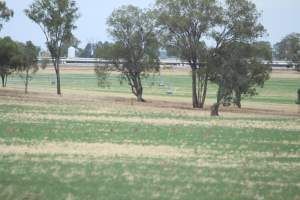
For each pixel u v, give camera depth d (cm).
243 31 10125
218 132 5300
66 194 2442
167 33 10738
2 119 5888
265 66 10088
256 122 6775
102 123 5869
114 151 3822
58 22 11669
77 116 6662
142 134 4925
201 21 10319
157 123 6112
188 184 2709
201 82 10700
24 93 11162
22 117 6216
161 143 4350
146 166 3184
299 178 2933
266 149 4141
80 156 3525
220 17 10194
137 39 11681
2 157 3375
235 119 7244
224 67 9081
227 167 3244
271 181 2848
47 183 2645
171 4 10619
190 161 3444
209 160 3516
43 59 17825
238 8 10250
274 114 9219
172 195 2472
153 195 2462
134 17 11650
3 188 2517
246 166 3300
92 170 3009
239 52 9675
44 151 3712
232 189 2625
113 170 3022
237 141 4612
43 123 5616
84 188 2562
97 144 4181
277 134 5241
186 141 4519
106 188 2573
